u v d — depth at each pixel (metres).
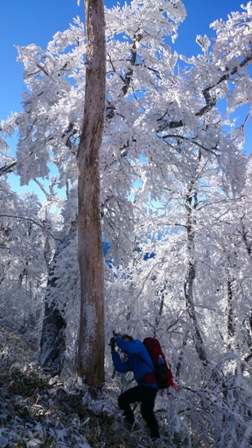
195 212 12.98
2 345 11.51
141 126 9.20
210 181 13.62
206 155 10.04
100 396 5.53
